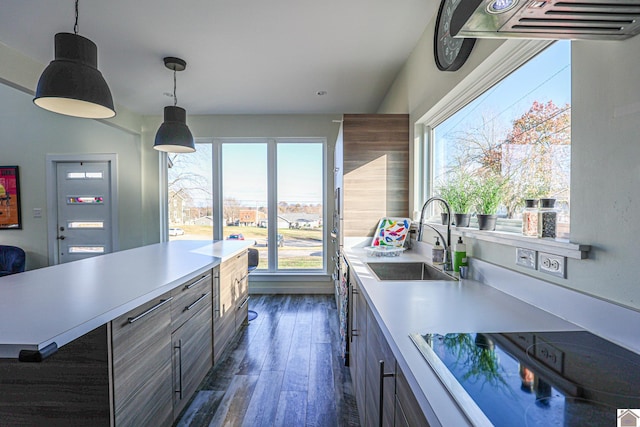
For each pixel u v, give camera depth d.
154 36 2.29
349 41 2.37
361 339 1.56
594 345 0.81
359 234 2.63
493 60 1.45
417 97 2.40
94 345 1.11
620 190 0.81
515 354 0.75
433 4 1.93
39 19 2.05
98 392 1.12
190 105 3.85
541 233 1.11
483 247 1.49
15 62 2.42
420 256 2.27
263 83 3.16
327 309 3.64
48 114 4.29
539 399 0.58
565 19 0.72
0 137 4.28
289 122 4.25
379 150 2.62
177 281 1.59
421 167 2.51
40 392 1.13
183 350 1.71
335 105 3.86
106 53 2.54
